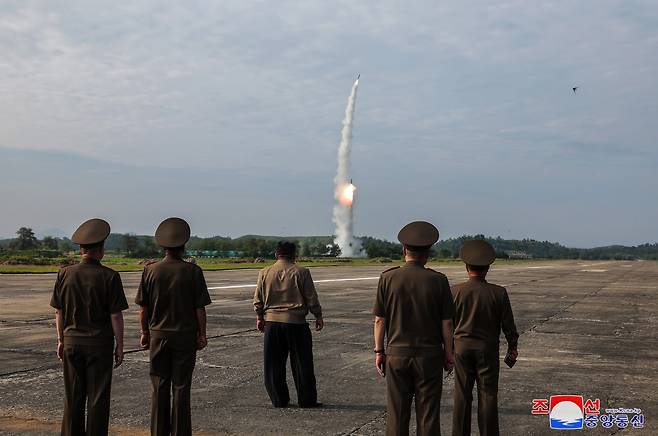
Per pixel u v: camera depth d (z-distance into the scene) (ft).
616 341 41.88
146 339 18.06
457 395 17.07
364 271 178.40
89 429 16.85
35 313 56.13
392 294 15.03
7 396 24.91
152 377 17.93
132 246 497.87
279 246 24.04
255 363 32.45
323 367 31.86
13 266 187.01
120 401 24.18
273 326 23.49
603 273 184.03
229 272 154.71
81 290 16.88
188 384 17.89
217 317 54.34
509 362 17.37
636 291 95.35
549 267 271.28
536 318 56.03
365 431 20.45
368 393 25.95
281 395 23.50
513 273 177.99
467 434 17.07
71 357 16.92
